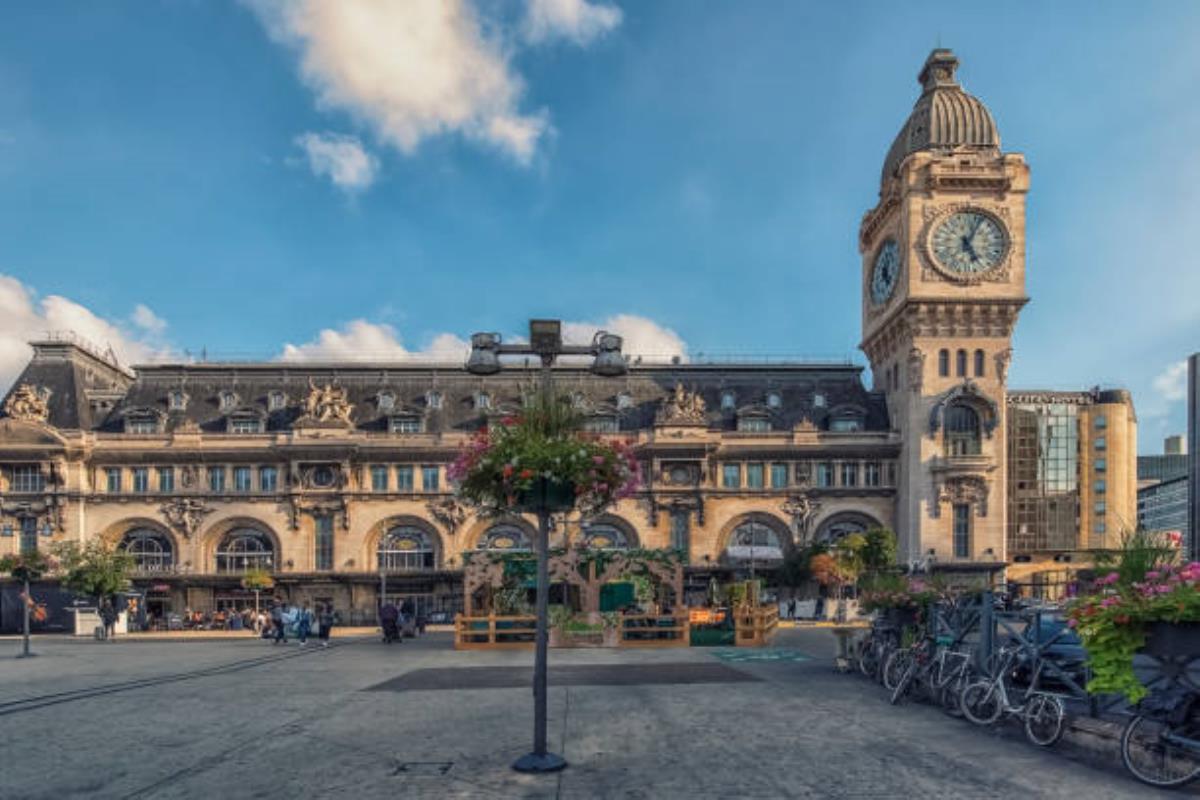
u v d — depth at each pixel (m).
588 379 66.19
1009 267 58.72
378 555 59.41
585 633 30.53
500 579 31.98
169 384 64.62
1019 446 100.81
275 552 58.75
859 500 60.44
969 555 57.31
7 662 28.06
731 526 60.28
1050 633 15.34
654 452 59.66
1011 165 58.81
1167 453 165.75
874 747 12.29
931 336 59.06
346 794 9.91
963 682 15.01
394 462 59.75
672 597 39.56
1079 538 101.00
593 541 59.62
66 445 57.47
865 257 69.25
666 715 14.98
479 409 63.31
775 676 20.78
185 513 58.38
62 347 64.12
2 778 10.79
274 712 15.62
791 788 10.12
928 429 58.44
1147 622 10.53
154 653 31.53
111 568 46.12
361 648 32.47
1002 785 10.25
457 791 10.01
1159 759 10.39
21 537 57.47
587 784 10.30
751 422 63.25
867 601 20.33
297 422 59.59
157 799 9.77
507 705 16.25
